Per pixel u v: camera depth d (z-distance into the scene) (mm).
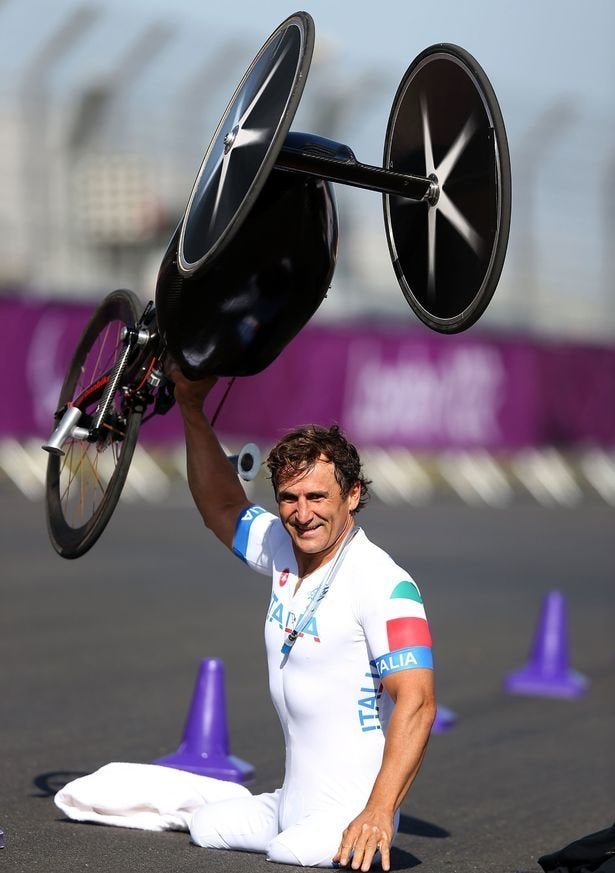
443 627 38031
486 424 83812
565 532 67250
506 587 46625
